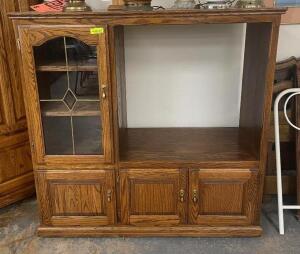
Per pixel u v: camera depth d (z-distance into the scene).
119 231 1.87
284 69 2.02
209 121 2.23
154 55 2.09
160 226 1.87
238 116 2.20
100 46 1.57
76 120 1.72
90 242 1.85
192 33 2.04
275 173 2.17
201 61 2.10
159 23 1.54
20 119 2.06
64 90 1.68
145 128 2.23
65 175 1.78
